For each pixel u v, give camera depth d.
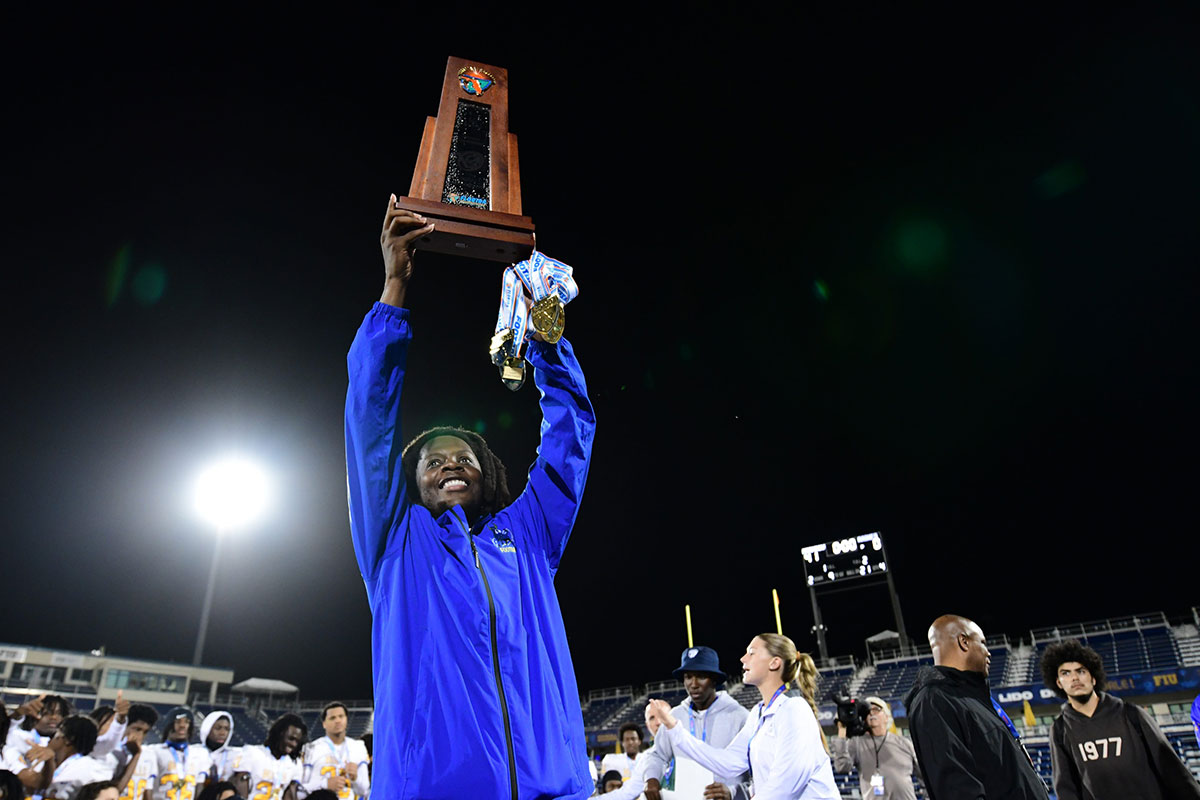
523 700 1.65
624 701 31.33
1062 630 25.25
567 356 2.22
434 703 1.55
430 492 2.04
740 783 5.00
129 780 6.36
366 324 1.82
